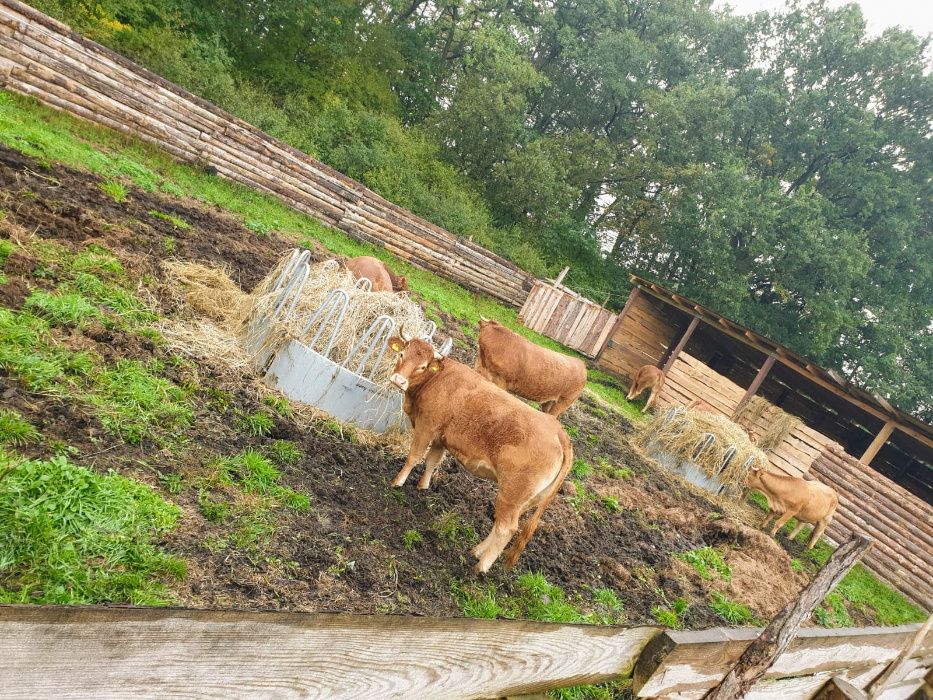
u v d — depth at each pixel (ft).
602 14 129.59
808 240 95.96
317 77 85.15
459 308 57.98
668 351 81.71
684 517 32.60
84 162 33.99
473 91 100.63
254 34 81.87
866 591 39.83
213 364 20.52
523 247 93.09
